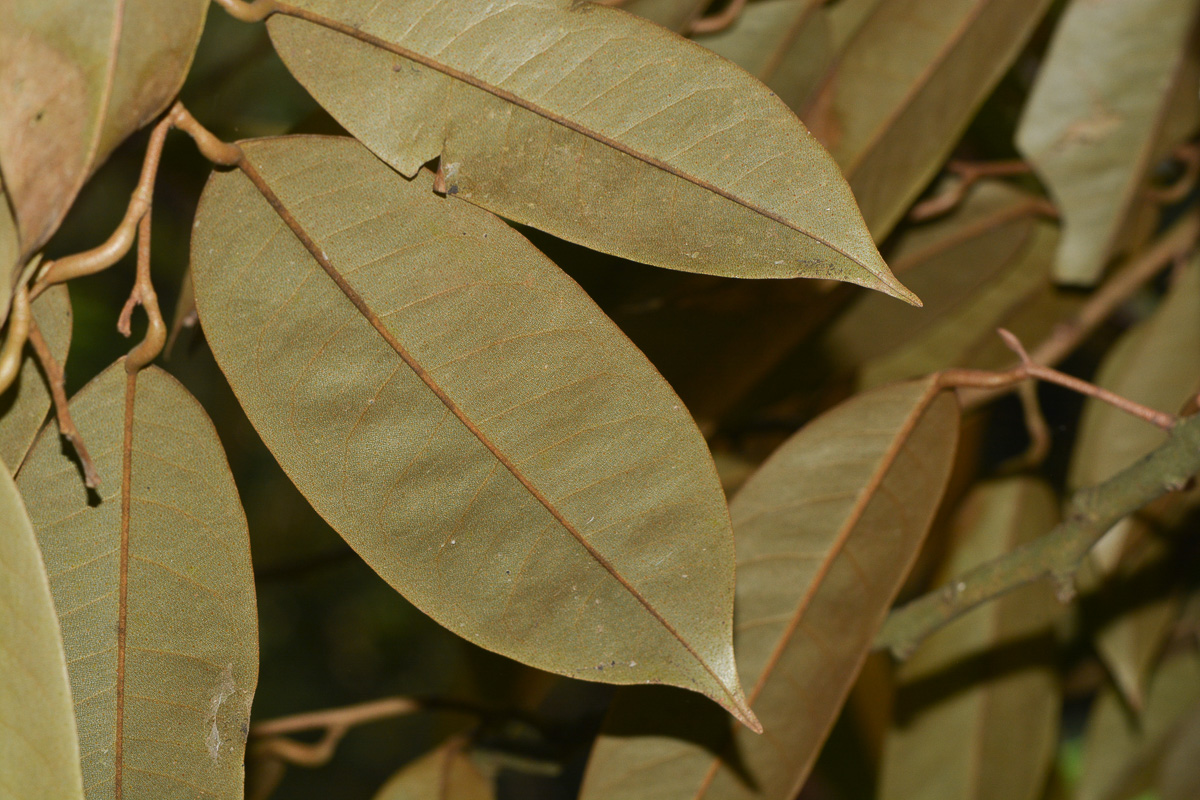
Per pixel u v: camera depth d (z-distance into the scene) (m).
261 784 0.60
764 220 0.43
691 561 0.44
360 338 0.44
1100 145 0.56
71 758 0.42
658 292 0.53
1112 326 0.90
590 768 0.49
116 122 0.42
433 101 0.44
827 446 0.49
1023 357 0.49
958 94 0.52
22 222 0.42
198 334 0.49
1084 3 0.55
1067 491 0.60
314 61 0.44
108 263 0.43
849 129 0.52
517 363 0.44
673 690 0.49
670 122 0.43
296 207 0.44
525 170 0.44
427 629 1.93
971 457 0.77
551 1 0.44
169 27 0.42
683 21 0.51
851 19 0.54
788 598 0.49
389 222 0.44
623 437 0.44
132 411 0.44
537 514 0.44
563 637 0.44
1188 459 0.48
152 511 0.44
